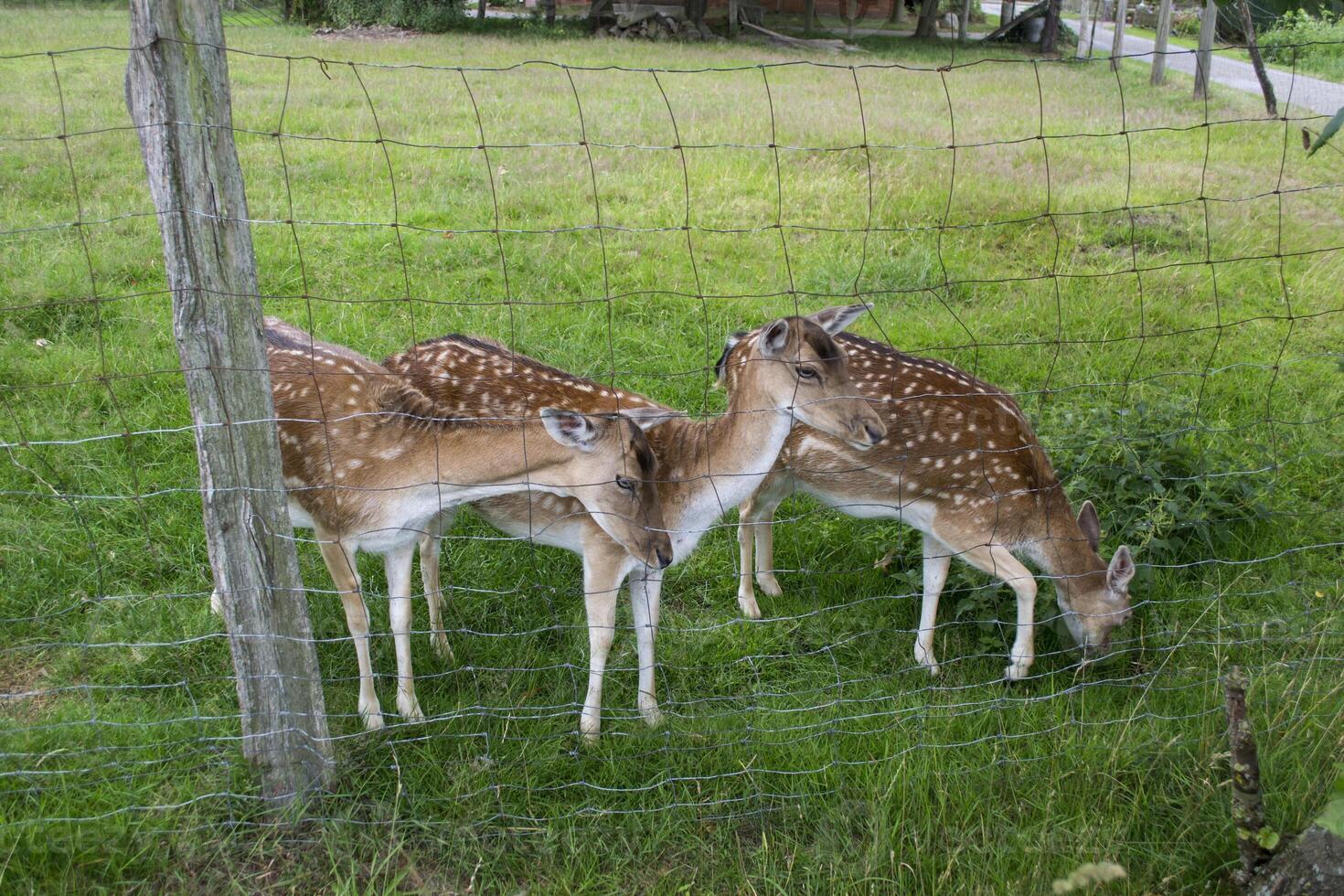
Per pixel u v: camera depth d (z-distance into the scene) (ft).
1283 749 11.88
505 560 15.47
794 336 12.81
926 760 11.89
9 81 41.14
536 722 12.63
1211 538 16.01
